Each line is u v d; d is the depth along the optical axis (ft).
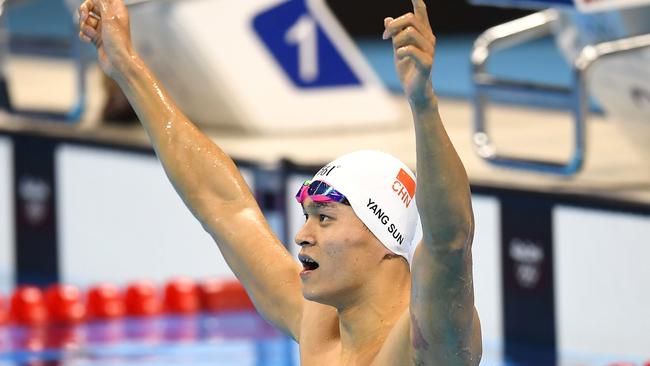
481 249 83.61
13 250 106.63
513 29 81.46
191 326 85.71
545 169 77.61
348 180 29.73
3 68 106.32
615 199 72.38
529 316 77.71
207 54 100.83
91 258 104.37
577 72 74.59
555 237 75.97
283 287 33.78
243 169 89.51
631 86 76.18
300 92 103.35
